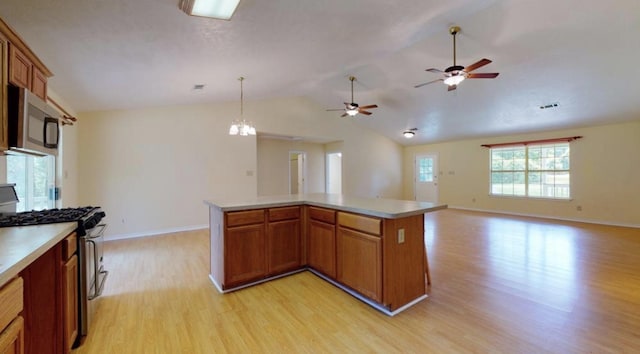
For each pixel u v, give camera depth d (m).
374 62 4.66
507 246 4.30
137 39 2.51
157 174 5.32
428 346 1.90
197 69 3.54
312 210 3.17
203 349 1.89
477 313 2.33
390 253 2.33
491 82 4.77
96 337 2.01
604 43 3.44
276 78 4.70
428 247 4.25
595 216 6.12
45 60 2.65
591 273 3.17
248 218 2.85
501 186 7.62
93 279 2.14
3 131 1.65
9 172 3.06
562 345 1.89
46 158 3.73
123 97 4.25
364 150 8.73
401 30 3.30
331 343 1.95
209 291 2.78
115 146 4.96
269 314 2.34
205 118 5.79
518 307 2.42
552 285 2.86
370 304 2.49
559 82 4.44
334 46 3.54
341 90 6.20
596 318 2.22
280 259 3.07
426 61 4.45
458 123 6.95
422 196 9.41
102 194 4.87
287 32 2.87
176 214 5.50
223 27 2.53
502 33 3.47
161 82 3.84
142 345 1.93
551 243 4.47
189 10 2.04
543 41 3.54
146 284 2.96
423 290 2.62
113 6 1.96
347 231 2.68
